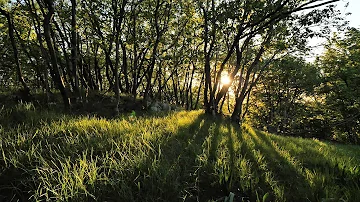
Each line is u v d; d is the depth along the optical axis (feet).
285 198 11.46
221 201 11.45
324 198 11.57
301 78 86.69
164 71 70.18
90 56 50.72
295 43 36.91
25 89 36.09
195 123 27.45
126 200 10.02
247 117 114.32
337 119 85.66
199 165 13.74
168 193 10.85
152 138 16.88
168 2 44.50
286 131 95.50
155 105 47.91
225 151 17.25
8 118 20.04
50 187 10.03
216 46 44.52
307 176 14.79
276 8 30.27
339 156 26.21
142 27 50.96
